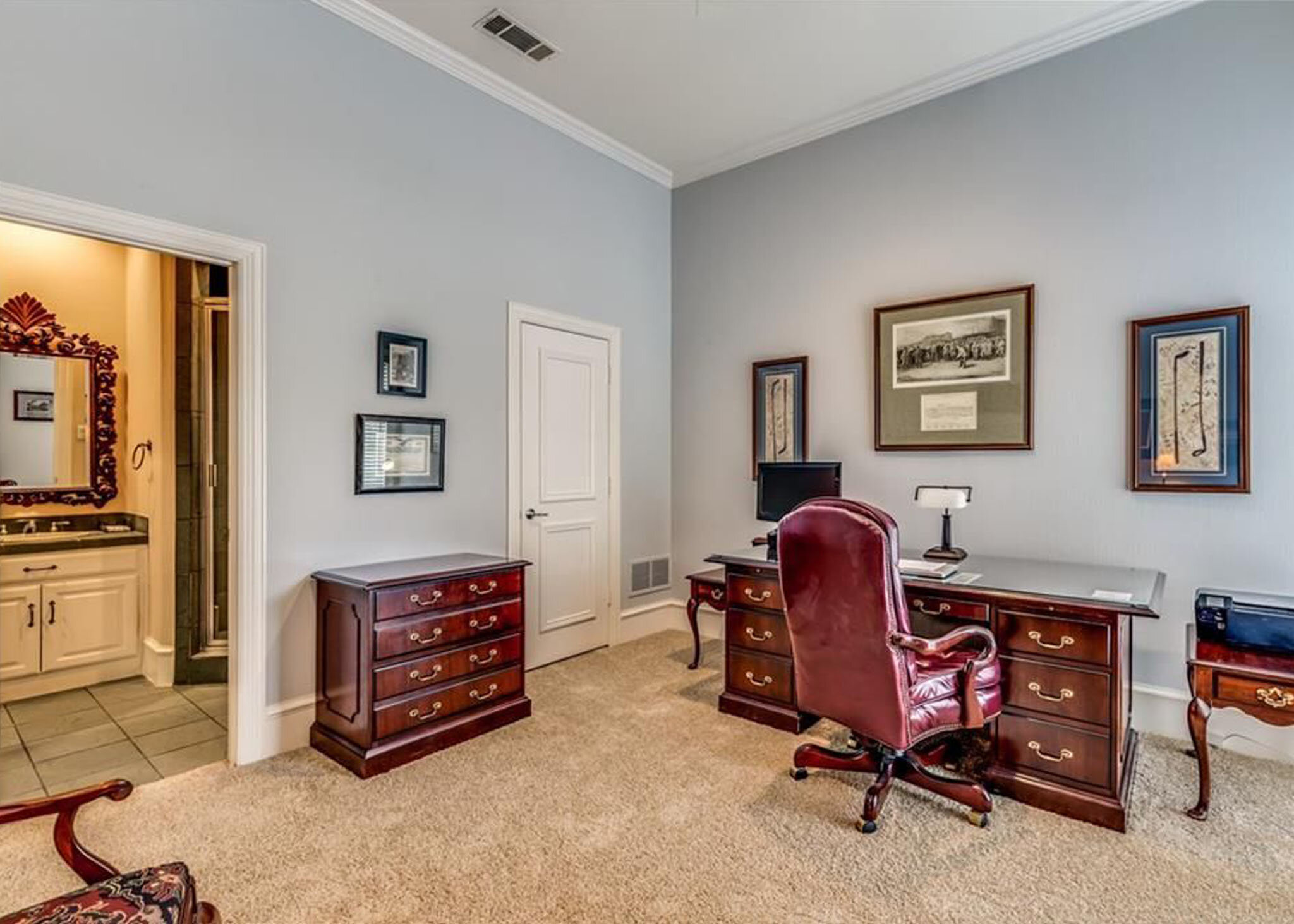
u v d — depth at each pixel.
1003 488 3.33
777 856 2.04
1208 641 2.44
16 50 2.11
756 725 3.03
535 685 3.57
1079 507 3.11
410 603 2.68
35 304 3.64
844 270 3.90
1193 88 2.83
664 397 4.73
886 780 2.28
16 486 3.60
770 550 3.16
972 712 2.26
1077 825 2.21
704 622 4.58
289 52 2.76
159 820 2.23
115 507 3.89
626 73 3.47
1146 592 2.39
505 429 3.66
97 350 3.82
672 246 4.75
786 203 4.16
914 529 3.63
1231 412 2.73
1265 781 2.49
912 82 3.52
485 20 3.04
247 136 2.63
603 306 4.26
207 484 3.61
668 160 4.46
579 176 4.08
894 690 2.12
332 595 2.74
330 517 2.90
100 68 2.27
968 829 2.19
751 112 3.84
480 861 2.02
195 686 3.55
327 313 2.89
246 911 1.78
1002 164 3.33
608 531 4.32
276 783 2.49
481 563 3.04
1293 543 2.62
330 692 2.75
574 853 2.06
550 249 3.91
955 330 3.46
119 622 3.62
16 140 2.11
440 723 2.78
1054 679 2.30
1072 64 3.12
